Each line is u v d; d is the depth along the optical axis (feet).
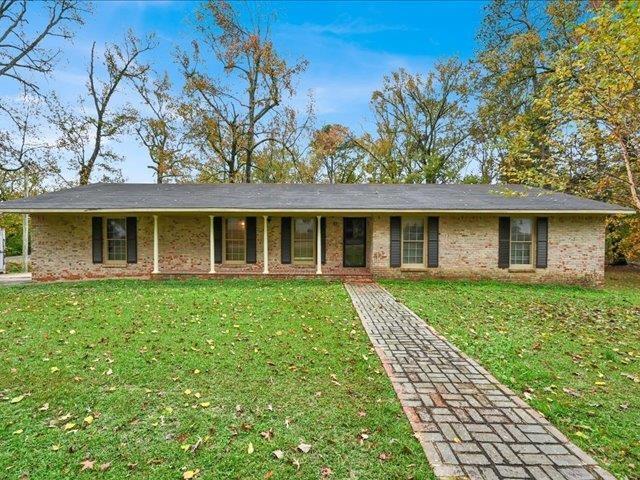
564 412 11.55
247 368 14.96
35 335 19.08
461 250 41.29
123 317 22.61
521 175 31.76
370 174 97.40
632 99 22.44
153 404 12.00
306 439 10.05
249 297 29.12
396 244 41.39
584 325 22.50
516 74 61.77
